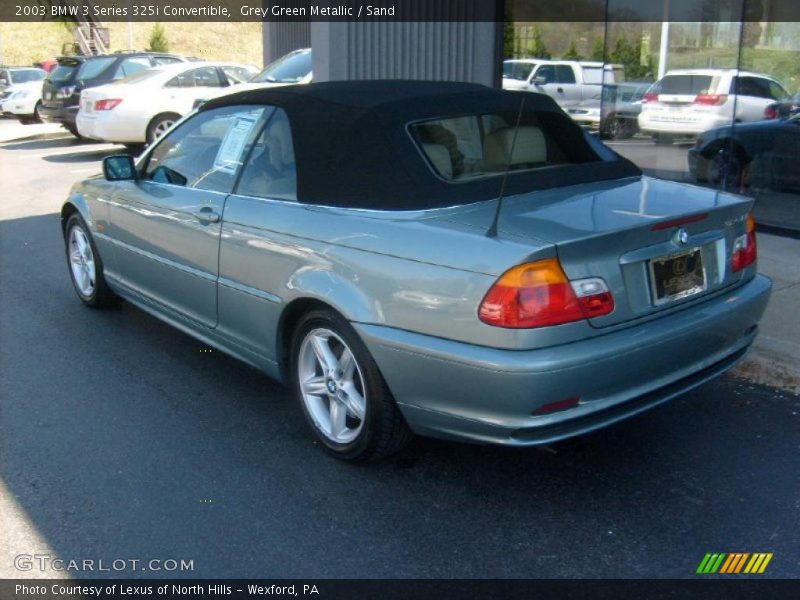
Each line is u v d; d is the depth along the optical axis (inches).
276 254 161.8
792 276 263.6
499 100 175.9
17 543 135.7
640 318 137.8
